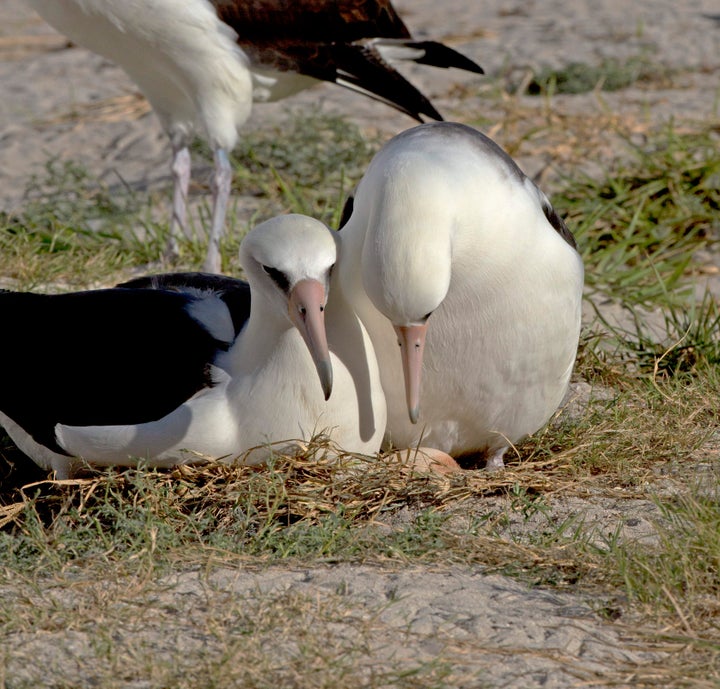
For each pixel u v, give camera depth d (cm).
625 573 667
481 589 678
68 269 1297
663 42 2552
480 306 808
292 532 739
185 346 829
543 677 593
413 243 730
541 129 1802
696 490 783
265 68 1350
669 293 1314
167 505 766
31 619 644
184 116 1395
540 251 805
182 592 673
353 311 823
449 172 756
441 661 599
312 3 1348
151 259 1384
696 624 639
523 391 858
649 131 1816
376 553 721
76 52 2575
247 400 800
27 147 1884
